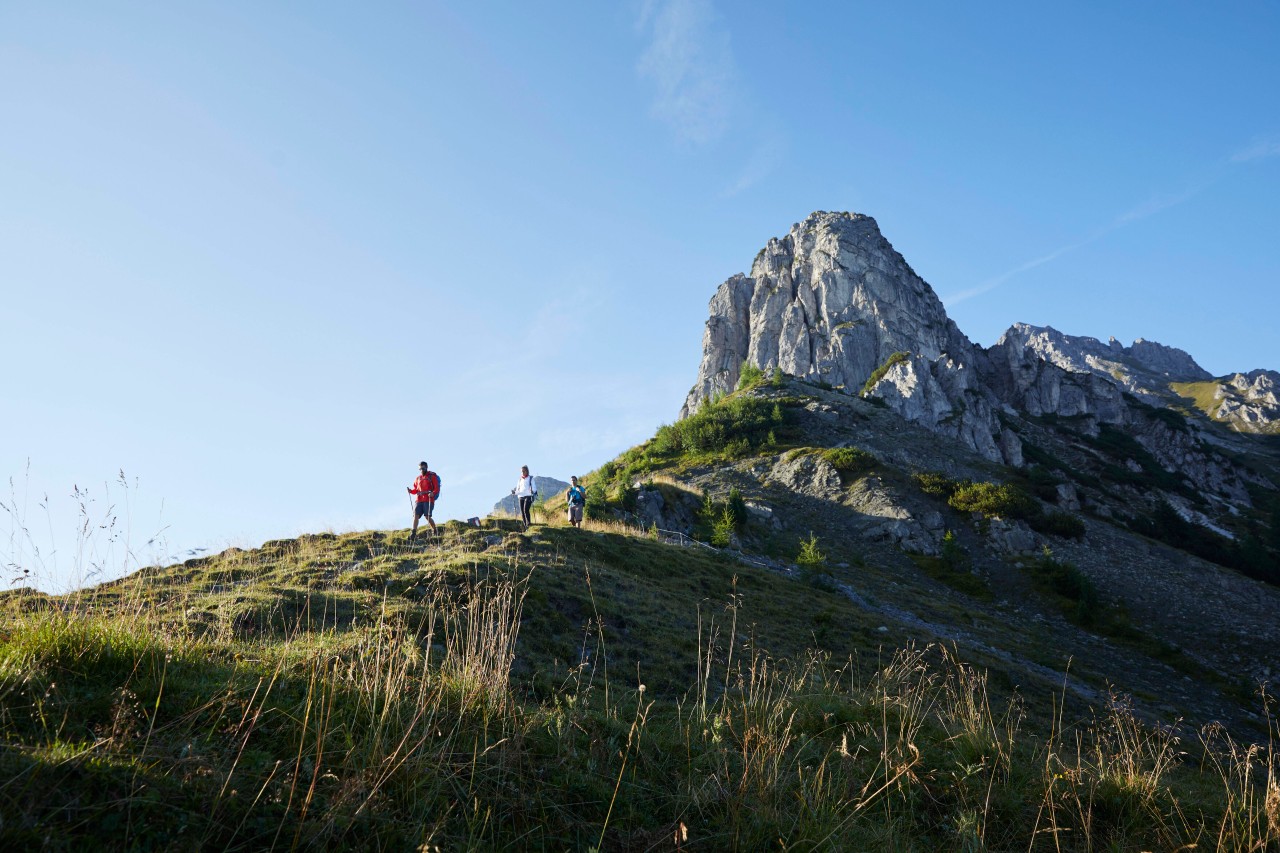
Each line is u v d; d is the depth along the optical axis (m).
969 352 144.88
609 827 5.19
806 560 34.88
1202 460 130.62
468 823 4.77
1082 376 147.12
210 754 4.59
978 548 49.00
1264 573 68.38
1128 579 46.03
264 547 19.72
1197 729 23.25
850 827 5.71
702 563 26.55
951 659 21.28
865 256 136.62
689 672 13.78
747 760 6.24
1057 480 72.62
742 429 75.81
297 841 4.04
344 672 6.72
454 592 14.59
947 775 7.23
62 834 3.53
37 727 4.44
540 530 24.02
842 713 8.60
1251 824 6.39
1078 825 6.63
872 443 74.25
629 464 73.50
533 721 6.28
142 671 5.54
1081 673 28.62
